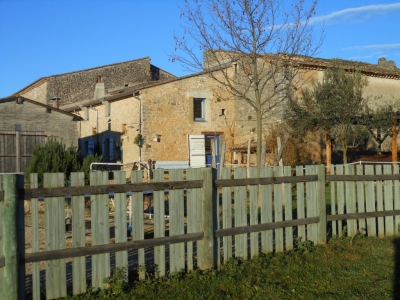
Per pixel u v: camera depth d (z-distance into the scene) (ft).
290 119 62.64
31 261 16.92
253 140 72.38
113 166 80.18
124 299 17.98
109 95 91.35
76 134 64.44
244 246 23.36
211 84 79.56
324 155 70.74
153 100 74.74
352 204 28.78
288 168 25.59
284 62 46.85
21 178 16.83
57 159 44.96
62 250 17.66
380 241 28.45
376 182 30.19
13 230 16.33
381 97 75.15
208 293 18.95
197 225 21.53
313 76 67.15
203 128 78.69
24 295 16.75
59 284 17.65
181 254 20.97
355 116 60.49
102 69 117.60
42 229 31.55
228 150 79.46
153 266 20.76
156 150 74.38
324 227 26.81
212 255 21.75
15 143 55.52
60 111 63.31
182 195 21.17
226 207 22.80
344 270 22.79
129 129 76.89
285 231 25.23
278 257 24.00
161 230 20.53
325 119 59.93
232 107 80.79
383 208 30.32
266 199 24.45
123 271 19.08
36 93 118.62
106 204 18.94
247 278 20.99
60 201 17.83
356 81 61.21
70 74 115.96
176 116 76.43
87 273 20.43
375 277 21.98
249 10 40.70
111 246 18.85
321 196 26.78
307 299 18.99
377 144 76.74
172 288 19.27
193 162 76.69
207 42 41.63
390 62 95.50
